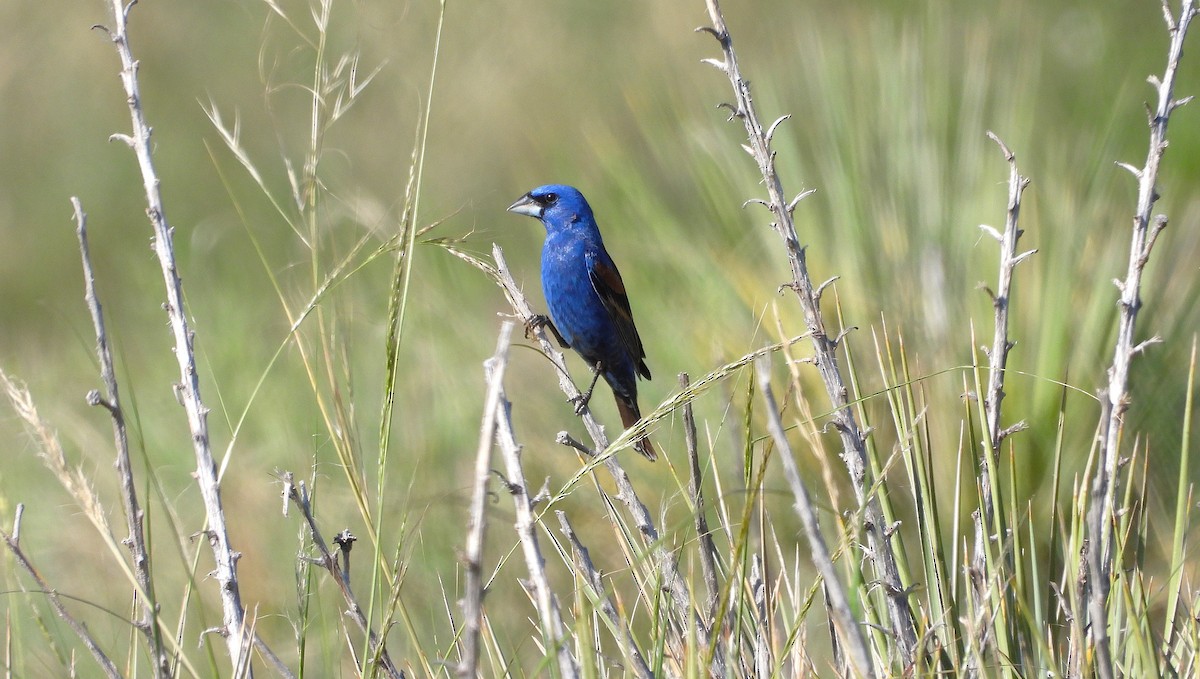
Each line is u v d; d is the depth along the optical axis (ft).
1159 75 58.34
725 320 33.04
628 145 39.24
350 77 20.51
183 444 39.32
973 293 30.37
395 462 33.50
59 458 18.19
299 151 65.16
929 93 33.06
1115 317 29.22
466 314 39.09
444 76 63.52
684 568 26.20
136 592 20.40
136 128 20.10
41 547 34.40
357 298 37.09
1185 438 19.69
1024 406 28.58
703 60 20.36
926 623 19.52
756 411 31.24
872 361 30.63
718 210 34.37
